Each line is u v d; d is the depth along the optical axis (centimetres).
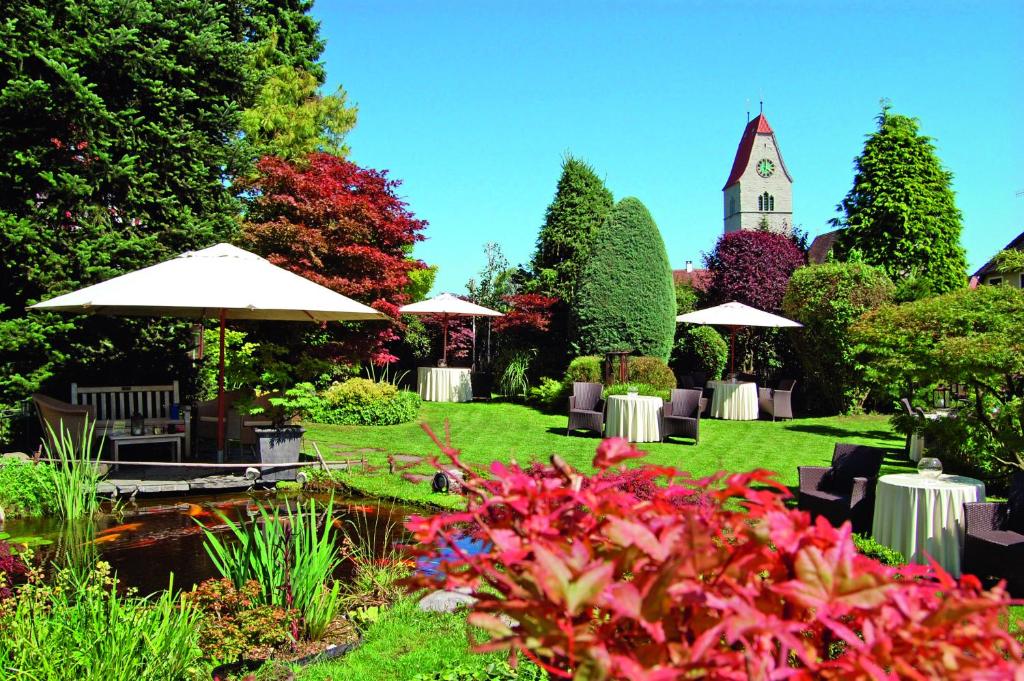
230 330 1384
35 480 698
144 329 1097
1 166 941
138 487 785
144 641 317
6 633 295
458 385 1792
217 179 1134
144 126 1021
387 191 1461
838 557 108
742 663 103
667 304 1748
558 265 1948
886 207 1784
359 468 885
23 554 423
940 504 516
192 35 1059
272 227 1295
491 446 1099
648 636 116
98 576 362
